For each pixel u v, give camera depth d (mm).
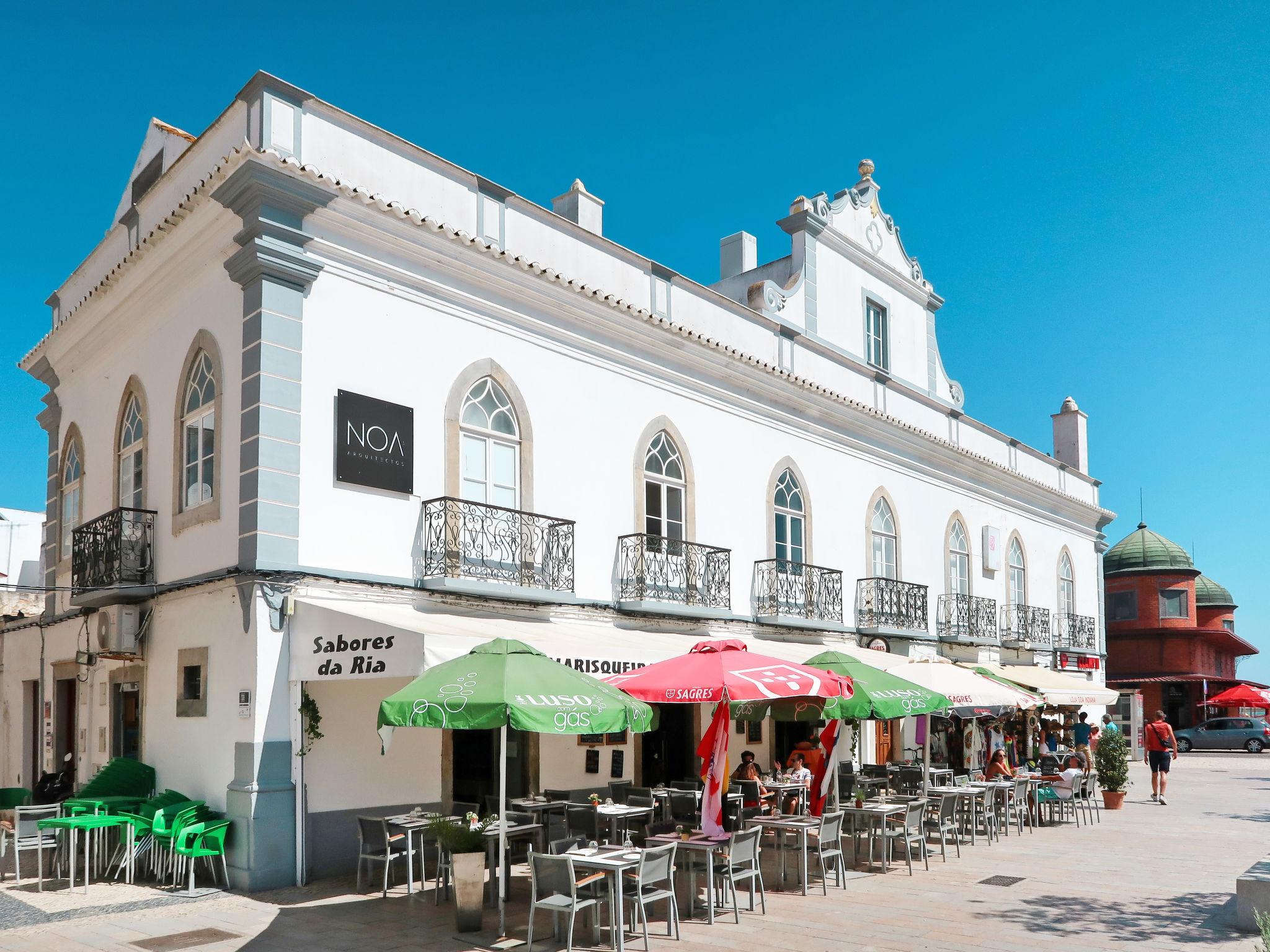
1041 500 29812
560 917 9469
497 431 13812
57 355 16969
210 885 10812
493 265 13641
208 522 12086
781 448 19109
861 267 22625
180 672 12250
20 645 18078
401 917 9492
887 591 21109
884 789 16438
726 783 10133
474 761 13117
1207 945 8680
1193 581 47000
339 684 11602
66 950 8391
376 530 12148
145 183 15461
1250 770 29906
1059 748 24562
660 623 15883
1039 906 10242
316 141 12141
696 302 17500
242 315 11742
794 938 8930
